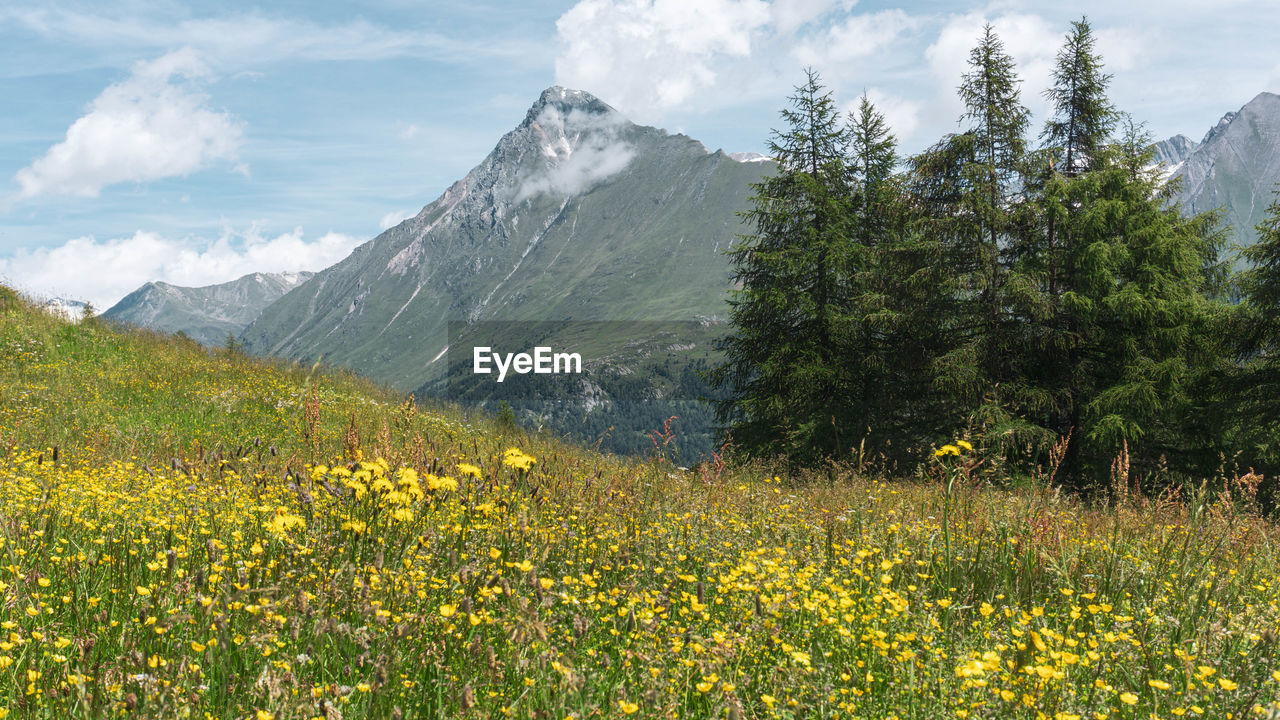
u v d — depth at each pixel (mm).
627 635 3607
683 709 3080
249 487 5781
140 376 18016
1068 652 3221
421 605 3543
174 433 13711
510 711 2801
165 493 5539
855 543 5332
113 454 9969
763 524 6012
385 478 4156
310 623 3244
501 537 4566
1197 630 3805
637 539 5148
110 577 3934
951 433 19312
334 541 3980
